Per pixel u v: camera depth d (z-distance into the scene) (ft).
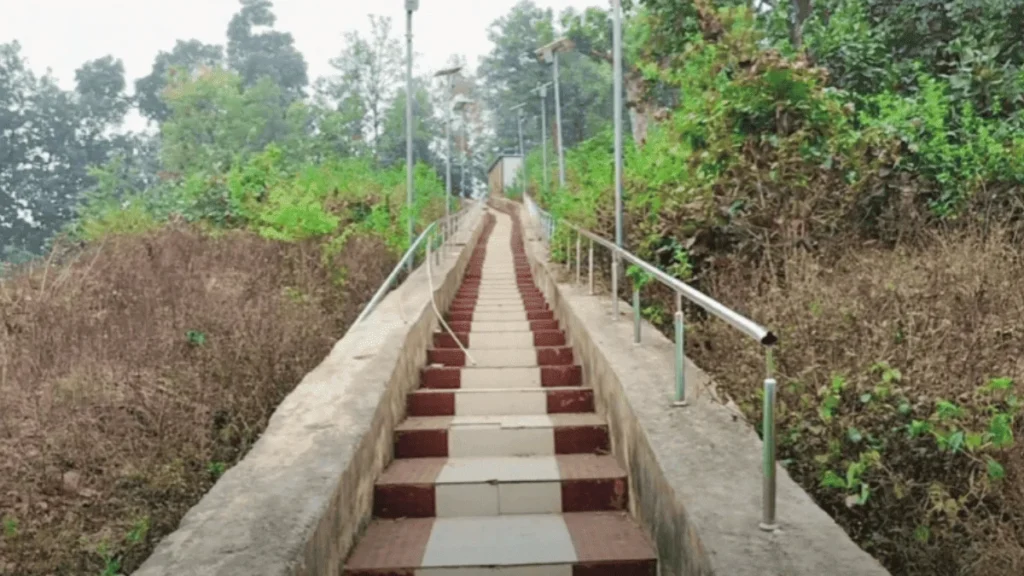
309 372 19.06
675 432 13.69
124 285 25.90
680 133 25.91
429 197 72.90
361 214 48.75
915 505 12.21
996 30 32.45
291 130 160.35
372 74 163.94
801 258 19.94
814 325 15.55
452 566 12.72
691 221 23.97
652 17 45.68
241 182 45.93
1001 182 23.88
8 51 175.42
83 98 193.57
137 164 176.55
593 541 13.70
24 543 12.36
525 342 27.58
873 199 23.86
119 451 15.20
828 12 40.91
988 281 17.11
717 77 26.35
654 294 24.57
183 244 35.12
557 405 20.48
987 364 13.91
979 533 11.34
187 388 17.20
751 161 23.98
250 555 9.64
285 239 34.01
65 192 167.53
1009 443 11.64
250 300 25.07
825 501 12.93
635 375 16.96
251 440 16.58
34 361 18.51
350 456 13.26
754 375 15.03
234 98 139.44
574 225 33.50
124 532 13.14
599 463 16.94
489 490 15.56
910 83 34.65
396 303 27.50
